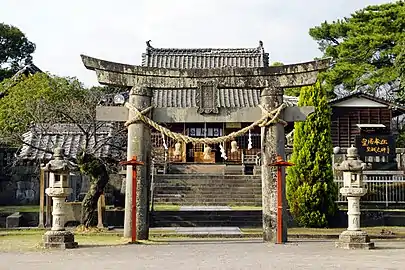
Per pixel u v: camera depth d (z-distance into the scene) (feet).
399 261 35.83
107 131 73.77
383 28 141.38
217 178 107.24
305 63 49.90
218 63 153.48
